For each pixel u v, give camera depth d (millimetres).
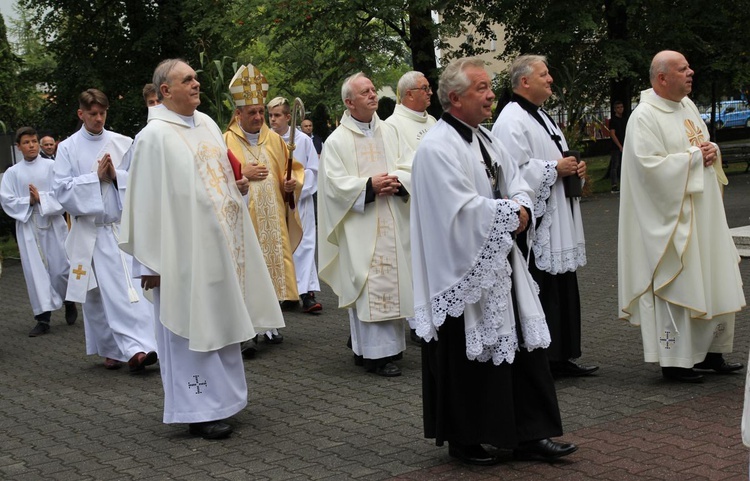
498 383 4941
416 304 5043
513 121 6707
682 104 6848
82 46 23594
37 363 8539
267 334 8750
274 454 5473
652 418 5766
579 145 21750
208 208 5883
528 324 4934
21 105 23422
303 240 10297
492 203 4840
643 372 6969
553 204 6699
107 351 8023
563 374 6980
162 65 6012
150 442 5863
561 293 6844
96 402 6961
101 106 7965
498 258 4844
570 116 22016
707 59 24469
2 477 5309
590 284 10828
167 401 5934
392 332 7391
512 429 4938
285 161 8891
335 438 5730
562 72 21734
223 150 6160
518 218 4844
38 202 10008
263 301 6324
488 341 4871
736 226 14328
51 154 11266
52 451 5777
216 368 5867
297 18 19797
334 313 10250
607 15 22234
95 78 22516
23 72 23453
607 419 5797
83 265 7832
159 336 5988
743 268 10930
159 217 5883
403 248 7492
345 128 7742
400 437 5680
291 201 8789
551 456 5055
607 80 23328
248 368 7812
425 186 4965
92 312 7984
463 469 5031
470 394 5004
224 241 5898
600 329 8547
